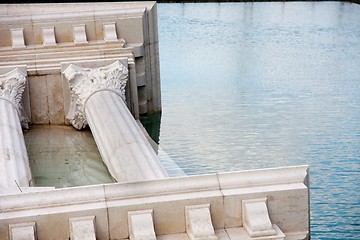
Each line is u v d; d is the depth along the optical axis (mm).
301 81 26078
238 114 21969
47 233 10336
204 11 42875
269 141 19359
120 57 20281
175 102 23672
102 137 15789
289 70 27953
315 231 13883
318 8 44406
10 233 10156
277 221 10992
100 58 20016
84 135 18719
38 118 19578
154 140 19609
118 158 14180
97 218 10430
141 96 22078
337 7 44938
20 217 10195
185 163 17656
